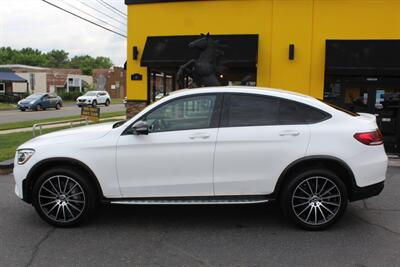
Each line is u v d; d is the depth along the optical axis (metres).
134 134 5.47
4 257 4.71
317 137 5.39
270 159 5.40
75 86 81.62
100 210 6.39
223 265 4.49
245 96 5.58
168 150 5.45
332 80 12.52
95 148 5.51
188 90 5.64
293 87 12.61
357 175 5.41
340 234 5.39
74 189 5.61
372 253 4.79
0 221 5.94
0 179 8.70
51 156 5.54
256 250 4.88
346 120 5.52
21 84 68.69
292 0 12.42
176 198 5.53
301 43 12.46
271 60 12.70
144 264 4.52
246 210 6.38
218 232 5.46
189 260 4.62
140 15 13.73
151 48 13.41
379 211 6.40
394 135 12.21
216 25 13.10
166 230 5.54
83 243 5.11
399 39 11.94
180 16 13.40
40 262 4.58
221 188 5.48
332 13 12.21
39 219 6.02
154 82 14.52
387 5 11.91
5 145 13.49
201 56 11.21
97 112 13.71
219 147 5.42
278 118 5.51
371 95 12.31
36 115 31.38
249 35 12.76
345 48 12.00
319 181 5.45
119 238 5.27
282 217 6.05
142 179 5.51
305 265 4.48
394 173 9.38
